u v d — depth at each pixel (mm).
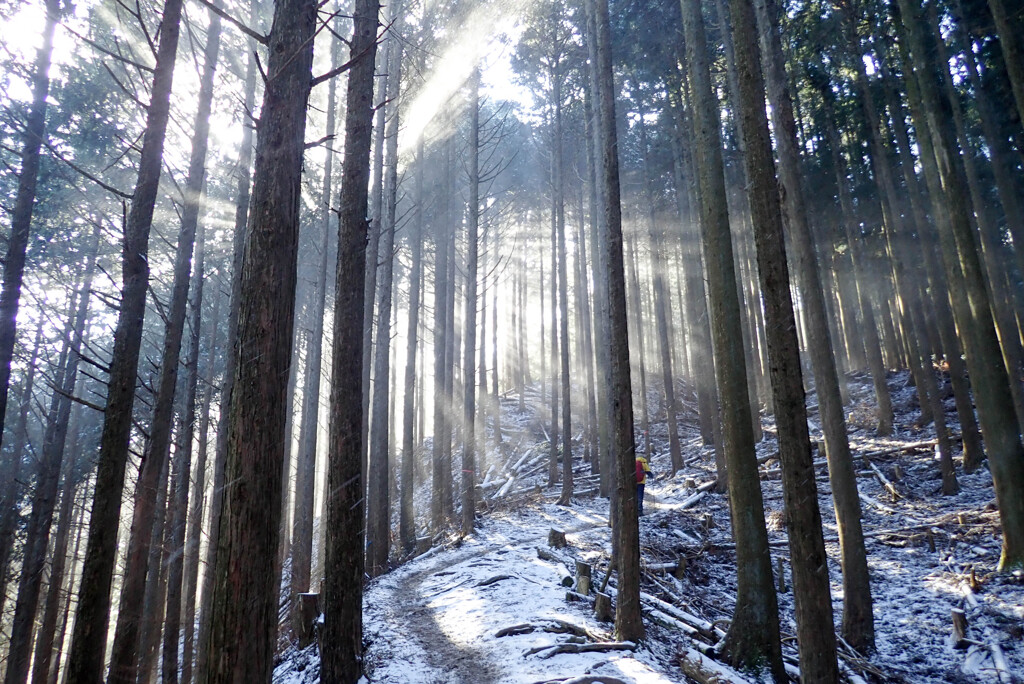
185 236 9328
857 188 24359
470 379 16703
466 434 16453
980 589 10820
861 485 16688
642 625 7887
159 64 6660
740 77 7027
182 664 14023
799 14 19812
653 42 21844
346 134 7848
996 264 15430
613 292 8477
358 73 7895
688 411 29219
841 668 8781
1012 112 16688
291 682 7699
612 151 8719
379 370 15250
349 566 7113
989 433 11422
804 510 6242
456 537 15820
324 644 6953
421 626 9062
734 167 23469
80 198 15266
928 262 16719
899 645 9922
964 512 13688
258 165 4734
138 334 6355
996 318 14594
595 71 15555
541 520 16906
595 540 13867
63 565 17609
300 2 5035
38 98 10516
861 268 20953
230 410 4418
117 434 6023
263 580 4223
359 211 7746
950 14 17234
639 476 16031
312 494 14031
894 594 11578
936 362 23500
